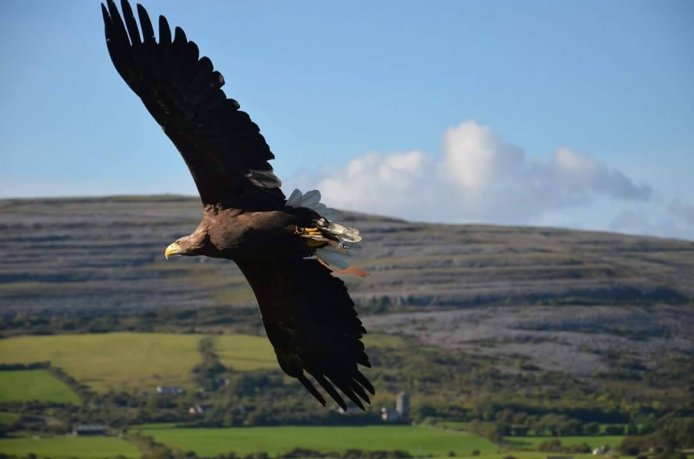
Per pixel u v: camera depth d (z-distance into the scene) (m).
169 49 9.80
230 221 10.10
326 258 10.15
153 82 9.90
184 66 9.84
